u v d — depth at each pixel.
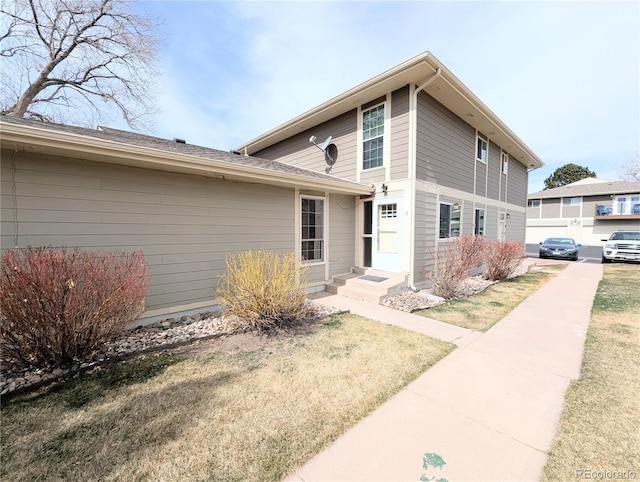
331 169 9.32
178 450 2.08
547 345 4.02
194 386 2.95
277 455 2.03
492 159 11.67
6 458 2.01
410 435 2.23
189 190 5.20
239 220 5.92
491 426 2.34
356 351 3.81
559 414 2.49
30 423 2.38
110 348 3.81
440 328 4.73
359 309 5.86
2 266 2.97
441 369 3.32
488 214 11.45
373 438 2.20
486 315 5.46
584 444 2.14
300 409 2.57
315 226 7.59
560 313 5.59
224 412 2.53
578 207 26.75
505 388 2.91
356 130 8.48
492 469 1.91
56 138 3.39
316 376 3.15
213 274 5.55
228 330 4.54
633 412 2.52
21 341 3.02
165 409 2.57
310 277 7.37
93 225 4.24
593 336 4.35
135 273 3.76
